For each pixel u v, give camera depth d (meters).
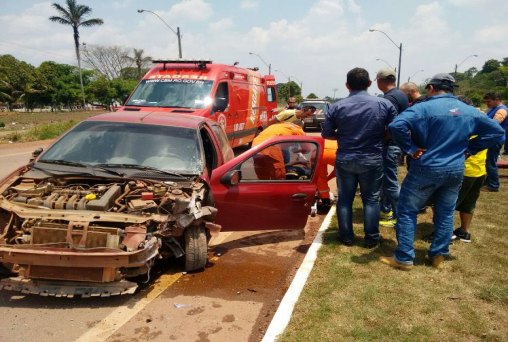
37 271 3.82
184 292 4.30
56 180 4.59
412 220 4.58
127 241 3.84
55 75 78.69
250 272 4.87
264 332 3.61
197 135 5.41
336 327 3.46
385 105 4.97
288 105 9.00
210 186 4.99
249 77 12.82
